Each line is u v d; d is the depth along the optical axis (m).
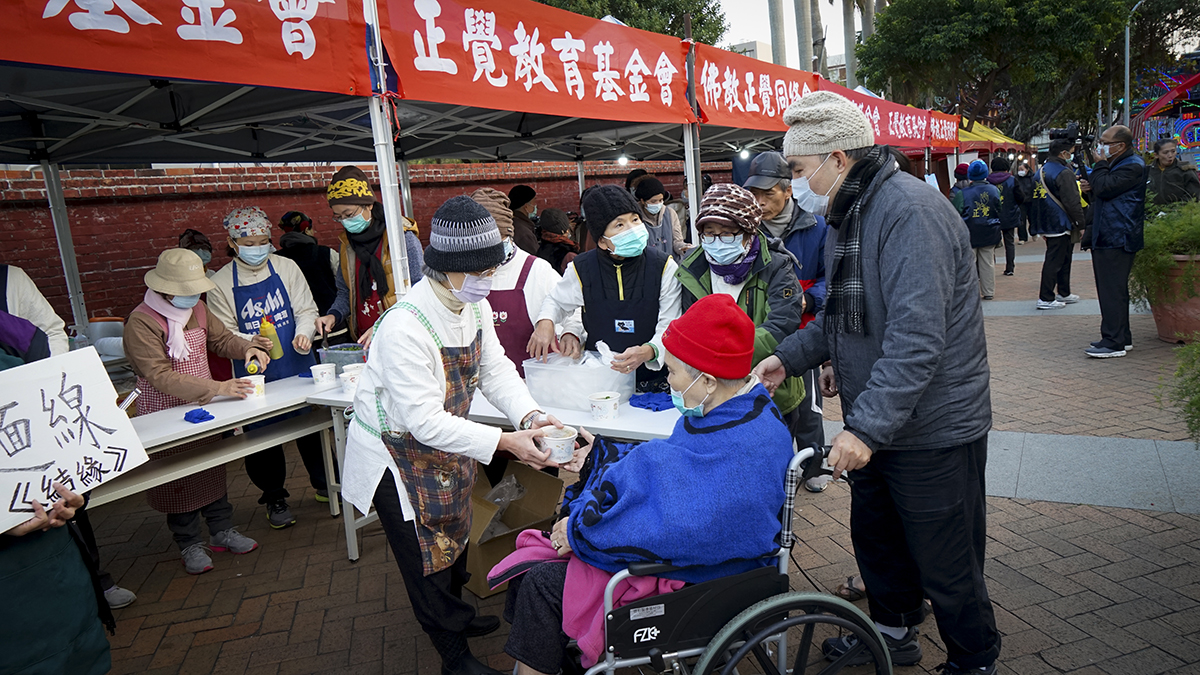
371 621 3.20
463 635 2.64
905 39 22.06
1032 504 3.71
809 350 2.57
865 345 2.21
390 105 3.36
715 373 1.92
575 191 13.13
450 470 2.51
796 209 3.84
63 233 5.88
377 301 4.47
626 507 1.91
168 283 3.48
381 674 2.81
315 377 3.93
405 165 7.53
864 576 2.60
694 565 1.91
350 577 3.63
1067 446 4.37
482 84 3.61
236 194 7.97
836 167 2.19
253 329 4.18
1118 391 5.32
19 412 2.09
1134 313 8.05
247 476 5.38
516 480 3.48
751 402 2.00
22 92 3.48
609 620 1.85
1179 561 3.06
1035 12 20.44
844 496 4.12
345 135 6.09
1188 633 2.60
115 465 2.31
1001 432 4.73
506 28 3.72
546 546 2.30
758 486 1.89
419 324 2.31
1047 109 27.44
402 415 2.30
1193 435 3.45
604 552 1.93
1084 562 3.13
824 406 5.93
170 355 3.61
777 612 1.87
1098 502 3.65
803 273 3.76
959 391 2.10
